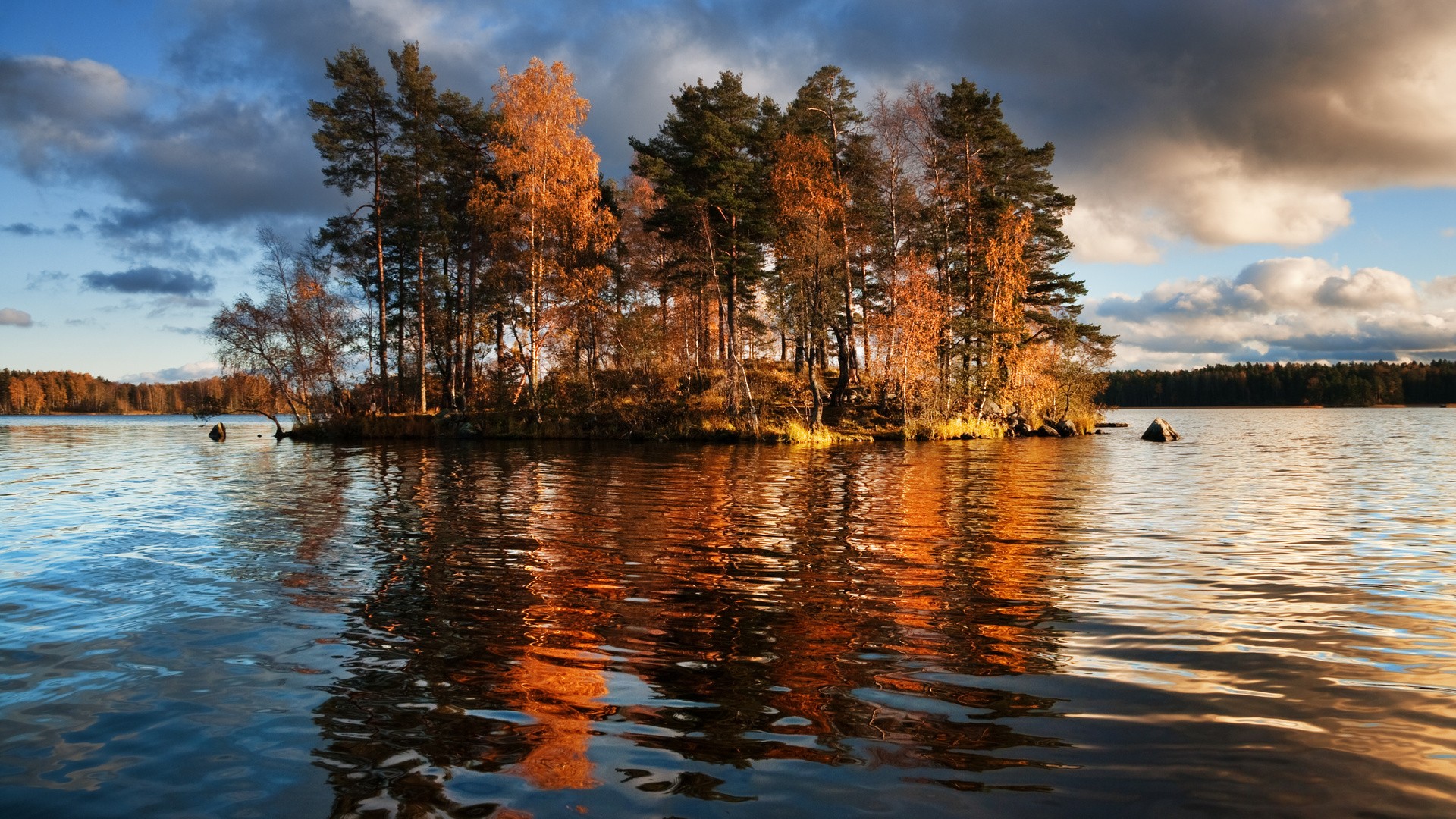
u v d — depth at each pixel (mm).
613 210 49688
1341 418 83000
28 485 19578
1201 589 7992
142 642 6406
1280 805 3623
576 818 3553
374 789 3896
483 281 44844
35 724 4785
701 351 51375
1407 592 7836
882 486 18297
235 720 4801
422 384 45125
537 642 6305
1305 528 11992
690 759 4184
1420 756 4141
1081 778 3916
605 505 14992
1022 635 6414
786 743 4367
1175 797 3707
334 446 36906
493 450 33094
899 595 7801
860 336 46469
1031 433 44094
